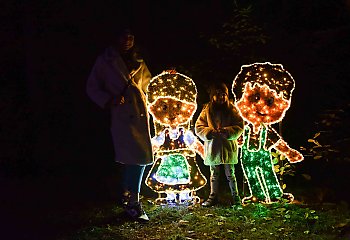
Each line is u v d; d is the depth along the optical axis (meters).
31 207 4.88
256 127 4.64
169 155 4.72
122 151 4.29
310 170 5.62
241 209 4.50
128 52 4.39
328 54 6.61
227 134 4.56
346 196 4.87
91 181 5.79
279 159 4.94
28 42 6.82
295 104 6.56
